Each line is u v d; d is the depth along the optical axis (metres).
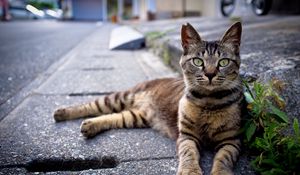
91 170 0.45
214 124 0.50
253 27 1.21
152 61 1.15
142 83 0.71
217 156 0.46
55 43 1.92
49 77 0.97
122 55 1.35
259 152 0.47
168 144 0.53
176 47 0.92
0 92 0.82
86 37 2.34
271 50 0.72
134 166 0.45
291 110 0.48
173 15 3.33
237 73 0.52
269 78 0.54
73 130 0.58
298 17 1.48
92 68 1.09
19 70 1.09
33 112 0.67
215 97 0.50
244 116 0.51
